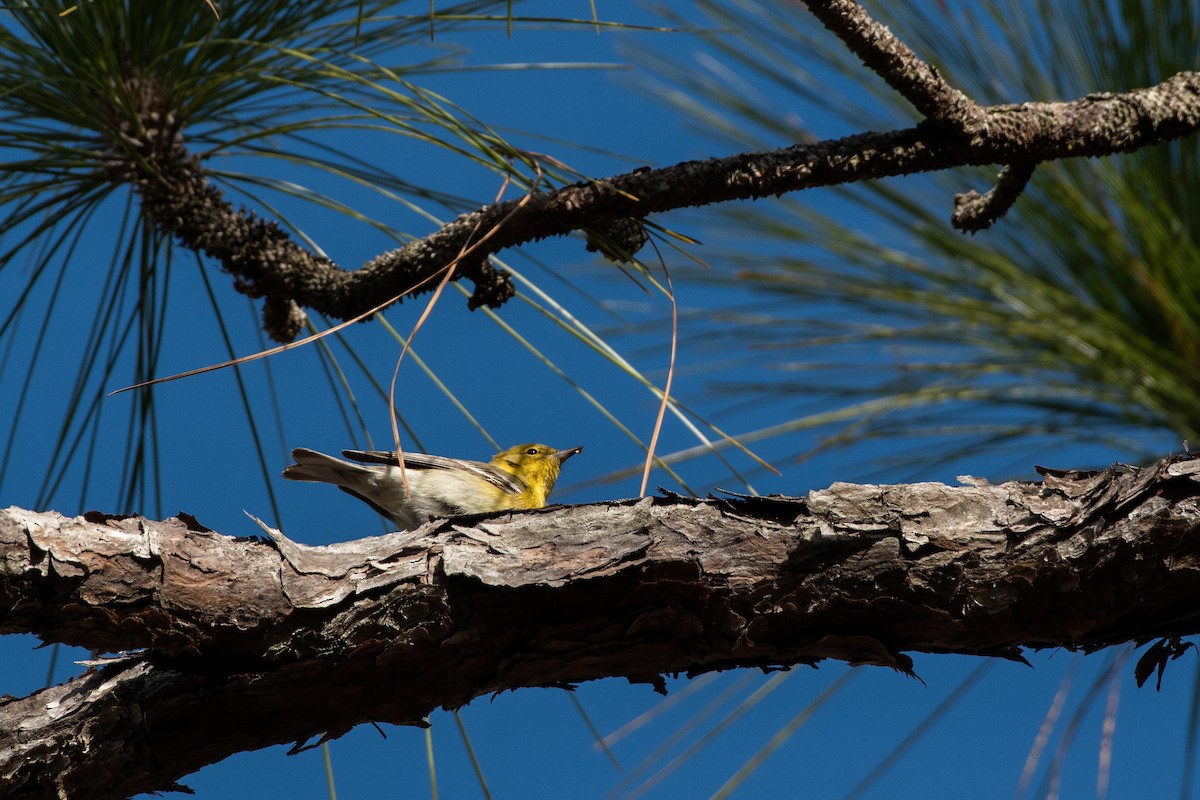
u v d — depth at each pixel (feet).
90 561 17.56
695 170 19.71
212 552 18.30
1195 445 24.35
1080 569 17.33
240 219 22.59
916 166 20.06
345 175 23.35
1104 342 24.31
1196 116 20.44
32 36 22.25
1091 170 25.25
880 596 17.84
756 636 18.28
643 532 18.37
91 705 18.54
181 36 22.45
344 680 18.51
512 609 18.08
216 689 18.40
